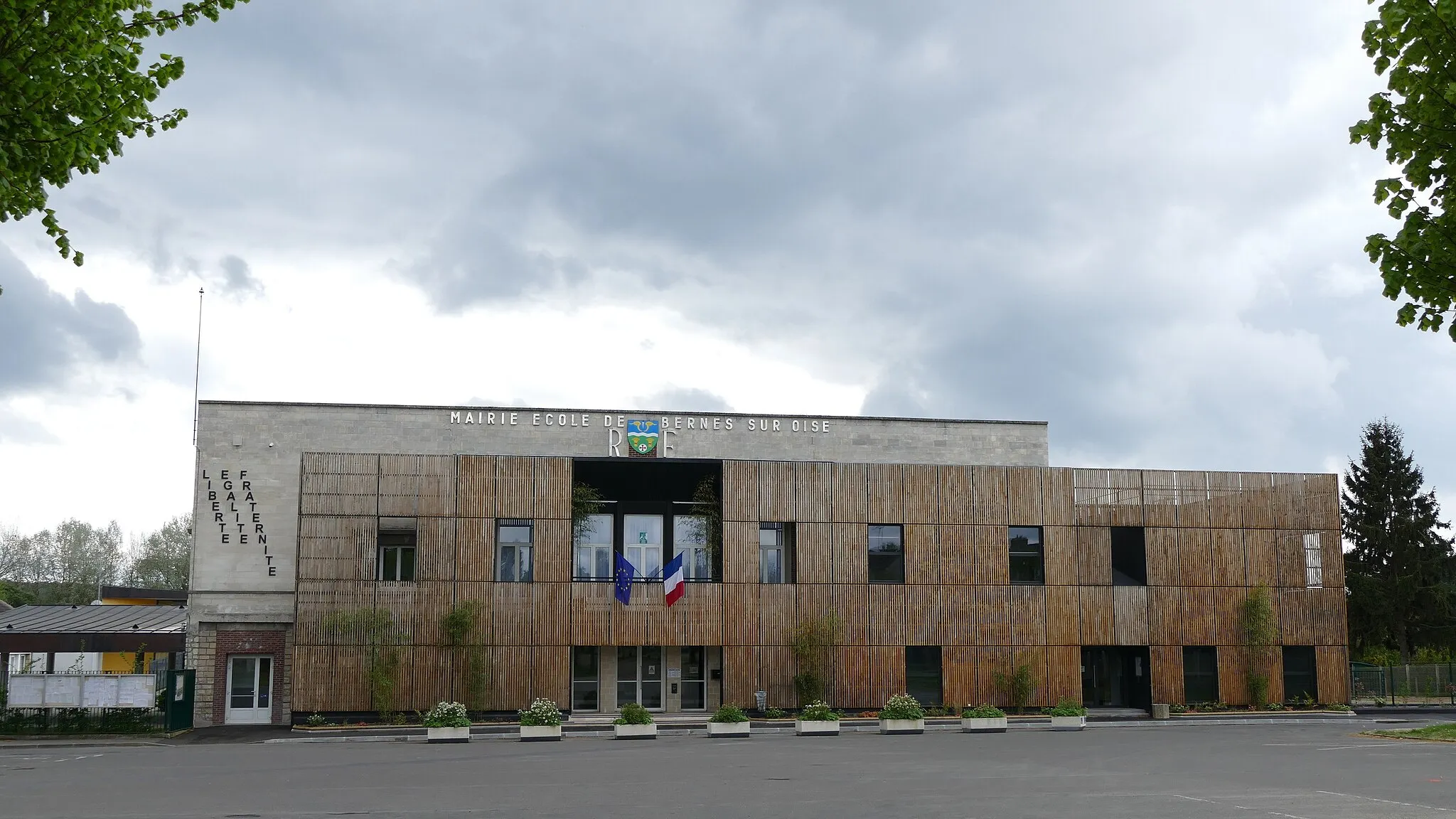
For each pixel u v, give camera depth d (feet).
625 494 144.25
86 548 347.36
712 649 141.79
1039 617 143.95
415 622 131.34
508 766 86.63
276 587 140.87
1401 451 221.87
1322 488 153.38
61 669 176.76
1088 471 147.74
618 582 135.44
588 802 64.18
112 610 184.96
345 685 129.08
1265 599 147.54
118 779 78.69
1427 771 79.66
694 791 69.31
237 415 143.54
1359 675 175.01
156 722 126.31
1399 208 32.91
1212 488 150.41
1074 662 143.74
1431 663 200.64
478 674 130.41
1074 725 128.98
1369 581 211.82
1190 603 147.43
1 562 340.59
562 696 132.98
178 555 332.60
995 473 145.69
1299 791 67.97
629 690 140.15
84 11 36.01
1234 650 147.74
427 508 133.49
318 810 61.21
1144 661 148.05
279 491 142.61
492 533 134.21
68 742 116.78
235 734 125.08
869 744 107.86
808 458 152.46
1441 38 30.22
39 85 35.47
